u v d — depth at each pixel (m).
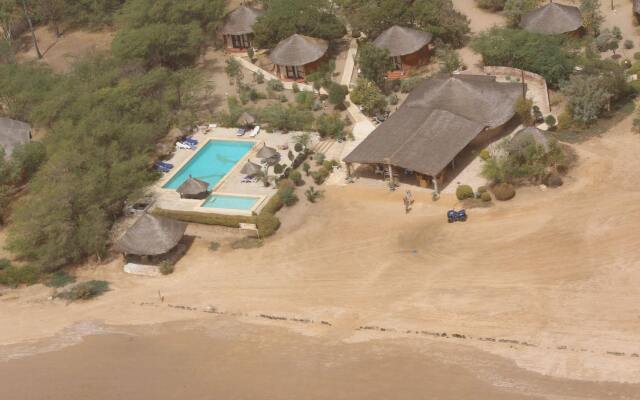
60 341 64.25
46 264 73.81
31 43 130.88
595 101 81.94
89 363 60.09
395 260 67.75
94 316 67.38
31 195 81.88
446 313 59.44
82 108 90.44
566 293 59.22
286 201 78.75
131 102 92.00
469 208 73.06
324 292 65.25
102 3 131.00
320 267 68.94
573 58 92.19
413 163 76.75
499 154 77.12
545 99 89.25
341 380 53.31
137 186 83.12
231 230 77.12
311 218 76.62
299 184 82.25
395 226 72.69
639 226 65.44
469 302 60.28
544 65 91.56
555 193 72.88
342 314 61.72
